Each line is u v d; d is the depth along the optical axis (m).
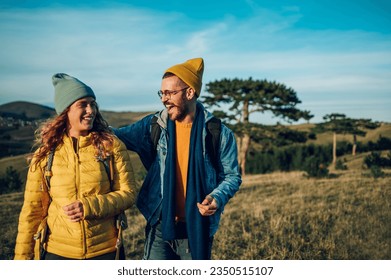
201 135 2.93
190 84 2.84
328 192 11.59
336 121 60.94
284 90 39.28
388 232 6.52
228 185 2.88
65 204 2.56
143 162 3.10
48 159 2.60
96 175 2.58
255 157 46.38
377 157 23.80
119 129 3.08
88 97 2.58
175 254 3.07
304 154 50.91
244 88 40.94
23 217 2.63
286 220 7.50
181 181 2.98
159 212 2.97
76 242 2.54
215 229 2.99
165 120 2.97
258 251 5.53
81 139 2.59
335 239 6.19
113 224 2.67
